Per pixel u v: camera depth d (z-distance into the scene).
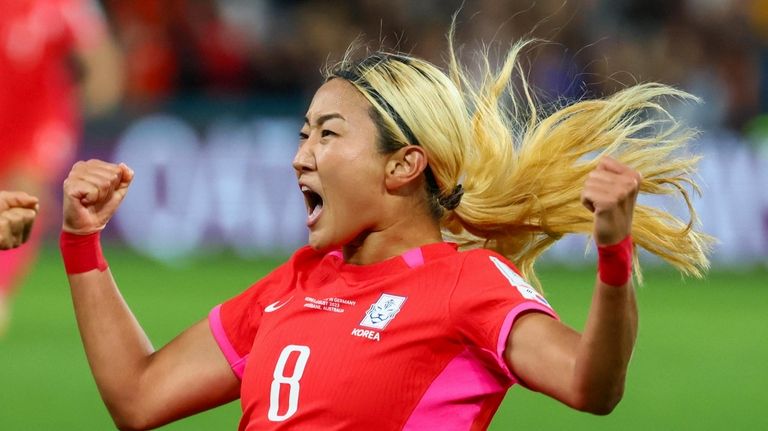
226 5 61.09
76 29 35.19
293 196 52.62
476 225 14.56
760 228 51.62
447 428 12.66
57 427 26.72
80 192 13.76
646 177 14.34
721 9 60.62
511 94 16.31
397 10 59.44
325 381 12.85
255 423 13.21
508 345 12.29
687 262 14.16
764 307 44.66
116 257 51.97
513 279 12.85
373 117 13.44
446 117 13.62
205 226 52.66
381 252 13.64
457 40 57.94
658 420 27.80
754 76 59.44
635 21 60.41
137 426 14.27
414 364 12.70
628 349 11.47
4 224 13.20
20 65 34.22
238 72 59.84
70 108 35.81
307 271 14.20
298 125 52.94
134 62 58.22
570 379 11.68
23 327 37.88
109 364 14.11
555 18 57.41
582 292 45.19
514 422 27.31
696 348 36.69
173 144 52.78
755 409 29.03
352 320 13.10
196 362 14.29
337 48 59.34
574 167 14.43
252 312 14.27
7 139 34.44
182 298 42.97
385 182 13.48
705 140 51.78
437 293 12.87
